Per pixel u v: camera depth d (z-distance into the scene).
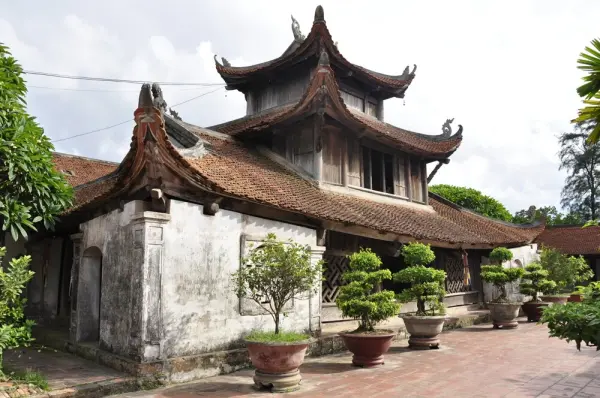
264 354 7.83
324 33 15.45
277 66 17.00
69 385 7.44
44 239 14.19
